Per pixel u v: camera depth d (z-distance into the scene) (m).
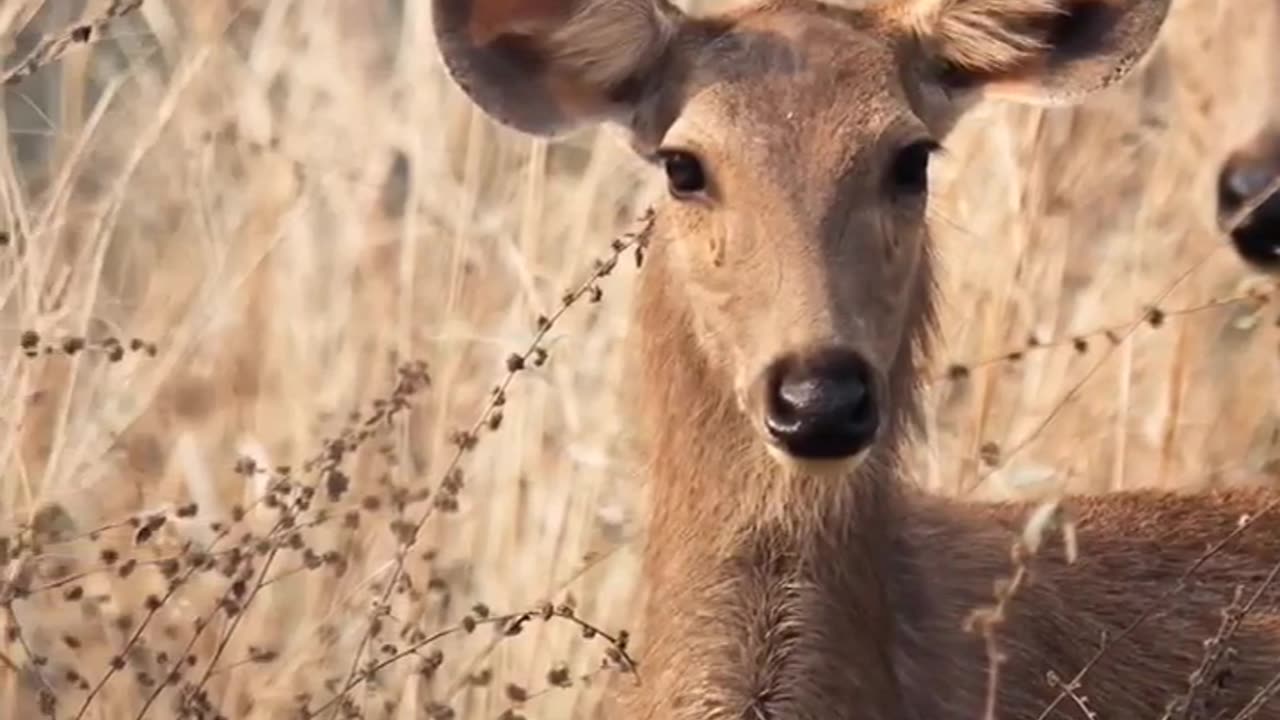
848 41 12.91
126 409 16.38
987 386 16.05
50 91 18.56
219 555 14.07
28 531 14.42
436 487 14.93
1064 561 13.67
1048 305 16.59
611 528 15.55
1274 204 14.78
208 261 16.98
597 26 13.13
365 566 15.31
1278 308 16.61
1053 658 13.22
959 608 13.13
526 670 15.08
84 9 18.39
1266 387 16.66
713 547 13.04
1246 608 12.97
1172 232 17.06
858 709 12.91
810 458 12.14
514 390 15.89
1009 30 13.28
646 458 13.43
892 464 13.05
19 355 15.45
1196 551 13.98
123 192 16.50
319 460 14.42
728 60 12.90
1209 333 16.73
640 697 13.22
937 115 13.30
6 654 14.85
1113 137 17.47
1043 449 16.14
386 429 15.56
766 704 12.91
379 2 18.28
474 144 16.73
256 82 17.42
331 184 17.16
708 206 12.73
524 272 16.14
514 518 15.60
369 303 16.83
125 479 15.84
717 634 12.99
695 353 13.06
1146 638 13.49
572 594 15.23
